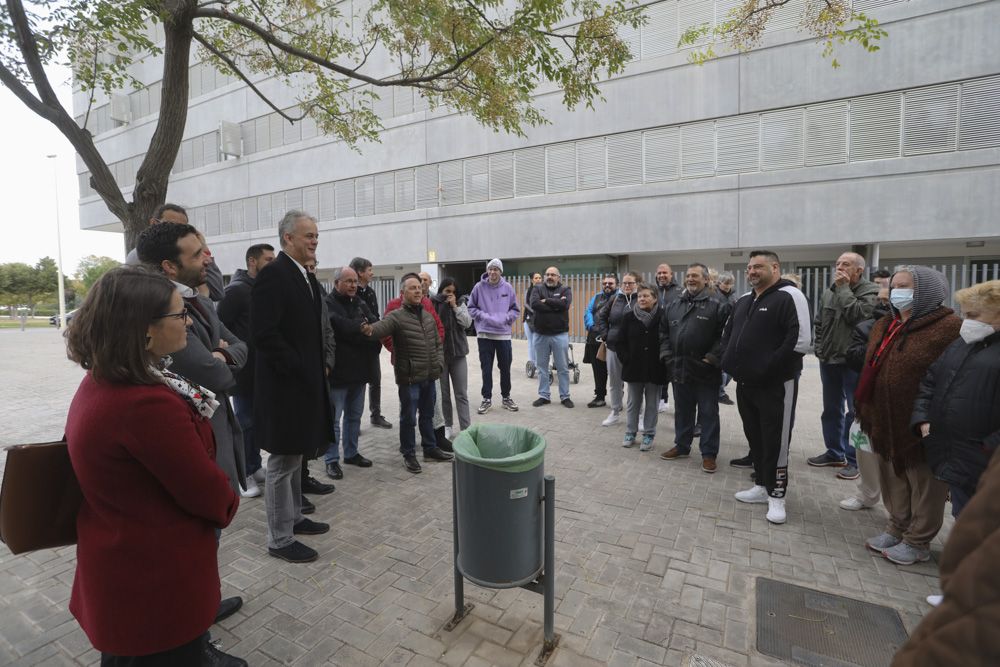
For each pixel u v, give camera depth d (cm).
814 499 413
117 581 143
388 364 1209
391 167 1952
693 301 478
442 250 1858
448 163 1838
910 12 1192
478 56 525
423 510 395
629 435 551
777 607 273
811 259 1401
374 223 1992
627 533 356
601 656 237
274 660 234
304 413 313
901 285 326
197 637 158
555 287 730
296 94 2105
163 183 492
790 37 1309
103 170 485
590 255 1642
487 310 698
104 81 500
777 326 372
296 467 332
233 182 2338
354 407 493
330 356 440
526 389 862
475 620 263
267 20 634
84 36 453
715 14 1383
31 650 243
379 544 342
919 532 310
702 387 472
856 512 389
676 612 269
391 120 1936
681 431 507
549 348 734
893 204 1229
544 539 242
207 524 160
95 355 140
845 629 255
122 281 145
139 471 144
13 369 1151
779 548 335
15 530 146
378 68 1920
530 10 478
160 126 484
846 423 488
